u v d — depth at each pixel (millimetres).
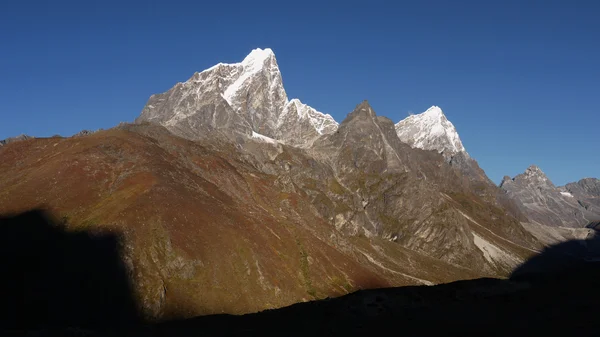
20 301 112500
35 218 136750
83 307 115125
